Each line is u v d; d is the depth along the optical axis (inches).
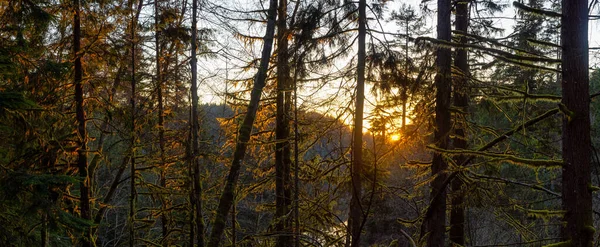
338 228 503.5
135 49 483.5
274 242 502.9
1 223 354.3
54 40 447.8
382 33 382.0
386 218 586.9
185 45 479.5
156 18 471.8
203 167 549.0
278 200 504.1
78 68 435.2
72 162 466.9
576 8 271.6
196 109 429.4
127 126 463.5
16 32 371.6
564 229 285.9
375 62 377.7
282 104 515.2
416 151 470.6
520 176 521.3
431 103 399.2
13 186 330.6
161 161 493.7
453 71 379.9
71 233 435.5
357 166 389.1
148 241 524.4
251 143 484.1
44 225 360.8
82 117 435.2
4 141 401.7
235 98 496.7
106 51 459.2
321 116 475.5
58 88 424.5
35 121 377.4
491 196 389.1
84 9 431.2
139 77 484.1
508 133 354.3
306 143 518.9
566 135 278.2
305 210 483.2
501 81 533.3
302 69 410.0
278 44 486.3
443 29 368.2
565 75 276.5
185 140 468.4
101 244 837.8
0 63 342.0
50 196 367.6
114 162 688.4
